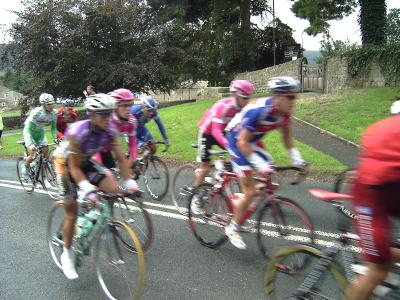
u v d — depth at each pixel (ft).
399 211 7.86
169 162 32.17
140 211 15.65
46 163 24.89
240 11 84.74
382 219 7.75
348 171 17.24
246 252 15.31
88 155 12.37
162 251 15.66
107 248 12.23
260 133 13.96
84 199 11.72
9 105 222.48
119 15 69.72
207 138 17.79
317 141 33.35
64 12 68.08
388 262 7.90
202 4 89.35
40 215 21.02
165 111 57.47
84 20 68.69
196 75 91.66
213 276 13.46
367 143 7.77
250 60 87.92
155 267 14.28
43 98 24.80
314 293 9.56
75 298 12.48
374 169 7.45
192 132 40.73
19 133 76.02
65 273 13.33
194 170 20.68
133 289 11.47
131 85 71.20
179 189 21.43
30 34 67.00
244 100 16.07
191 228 16.76
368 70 48.73
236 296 12.10
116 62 70.44
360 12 55.72
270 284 10.64
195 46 85.46
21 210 22.12
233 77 85.92
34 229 18.88
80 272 14.23
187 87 116.67
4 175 33.01
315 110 41.93
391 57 46.70
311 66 57.57
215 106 17.19
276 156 29.40
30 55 68.69
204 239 16.16
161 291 12.58
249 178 14.17
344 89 50.62
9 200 24.47
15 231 18.71
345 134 33.81
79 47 68.44
